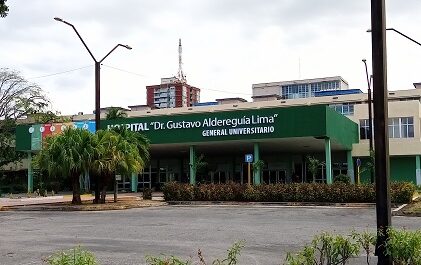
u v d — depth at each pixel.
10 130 55.28
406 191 25.27
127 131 31.31
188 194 30.44
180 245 12.45
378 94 7.49
